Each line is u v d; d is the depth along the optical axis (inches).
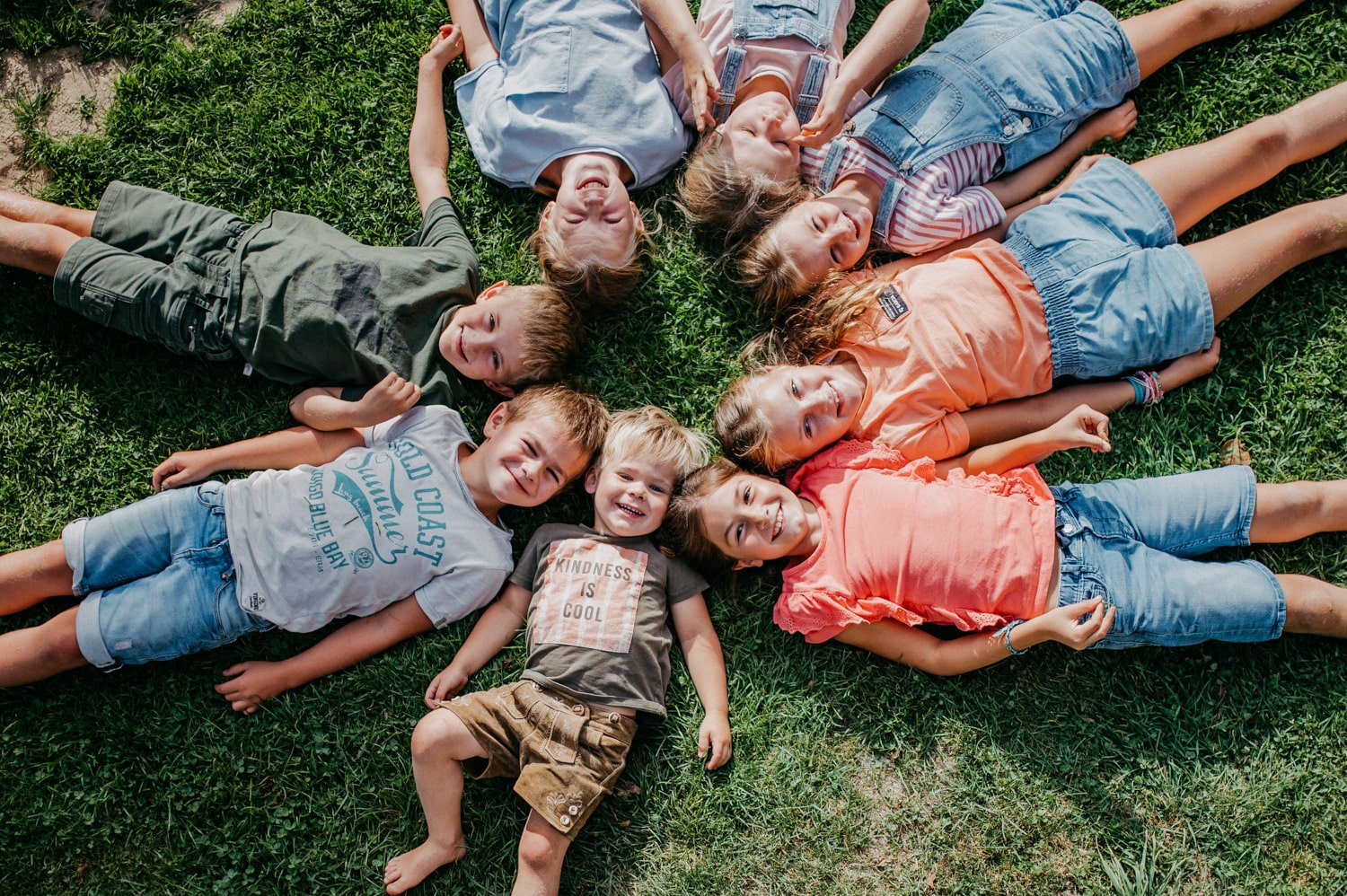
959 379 106.7
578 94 113.4
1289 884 101.0
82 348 115.1
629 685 101.1
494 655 107.9
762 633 110.0
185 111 121.3
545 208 117.8
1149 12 118.7
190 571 102.6
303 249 109.3
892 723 106.7
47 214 112.2
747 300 118.5
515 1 118.3
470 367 109.1
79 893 102.5
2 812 103.7
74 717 106.3
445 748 97.9
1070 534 102.4
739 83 116.0
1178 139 117.6
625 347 117.7
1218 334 113.7
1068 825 103.3
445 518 105.3
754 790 104.7
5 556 103.7
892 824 104.3
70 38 122.6
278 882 103.3
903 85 113.7
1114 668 108.0
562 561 105.7
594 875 102.8
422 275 110.0
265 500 103.9
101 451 113.3
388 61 123.4
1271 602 99.7
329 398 108.0
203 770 105.8
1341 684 105.7
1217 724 105.6
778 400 105.7
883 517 103.7
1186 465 111.4
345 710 107.5
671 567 107.4
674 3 113.0
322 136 121.0
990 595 100.8
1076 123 116.6
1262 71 117.1
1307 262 113.3
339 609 104.7
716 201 113.1
